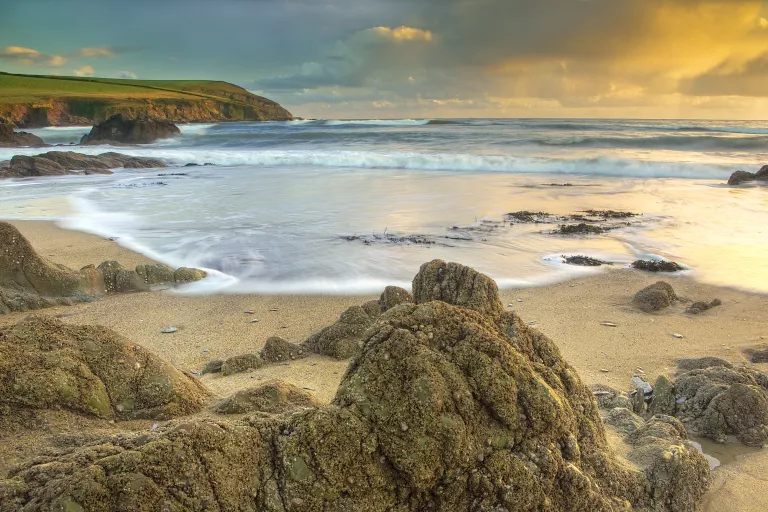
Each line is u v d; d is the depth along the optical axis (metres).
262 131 64.44
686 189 24.98
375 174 31.20
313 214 19.83
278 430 3.64
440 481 3.57
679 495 4.60
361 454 3.49
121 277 12.05
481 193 24.23
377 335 3.95
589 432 4.42
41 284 11.14
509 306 10.95
